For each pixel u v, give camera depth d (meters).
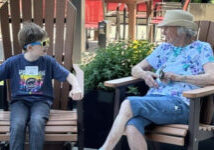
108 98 3.31
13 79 2.98
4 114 3.04
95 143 3.42
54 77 3.00
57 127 2.76
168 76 2.88
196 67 2.94
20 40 2.96
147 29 6.13
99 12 6.27
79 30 5.16
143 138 2.66
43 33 2.95
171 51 3.04
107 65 3.37
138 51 3.44
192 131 2.60
